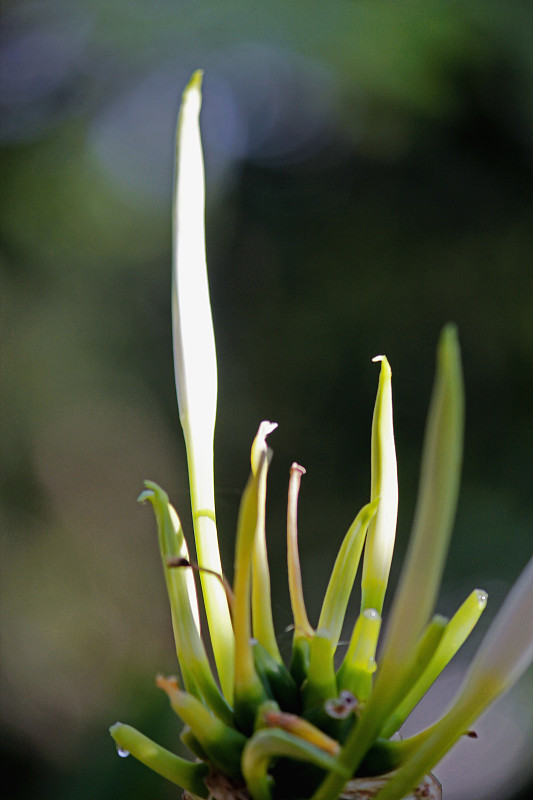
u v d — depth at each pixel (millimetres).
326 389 1886
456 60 1537
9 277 1739
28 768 1445
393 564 1624
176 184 430
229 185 2014
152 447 1782
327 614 418
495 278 1803
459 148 1795
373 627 409
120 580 1632
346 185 1960
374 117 1795
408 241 1890
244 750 398
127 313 1861
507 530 1603
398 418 1810
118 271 1872
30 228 1771
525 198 1779
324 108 1884
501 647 393
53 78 1797
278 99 1938
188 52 1655
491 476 1705
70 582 1596
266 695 406
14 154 1762
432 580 387
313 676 406
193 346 429
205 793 406
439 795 403
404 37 1494
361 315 1888
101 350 1801
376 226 1917
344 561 419
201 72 430
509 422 1728
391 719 408
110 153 1849
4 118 1771
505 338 1766
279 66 1779
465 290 1825
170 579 412
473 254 1828
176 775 406
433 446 379
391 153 1860
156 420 1813
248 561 401
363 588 419
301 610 419
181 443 1831
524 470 1685
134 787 1095
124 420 1768
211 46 1604
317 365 1898
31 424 1669
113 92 1823
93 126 1824
